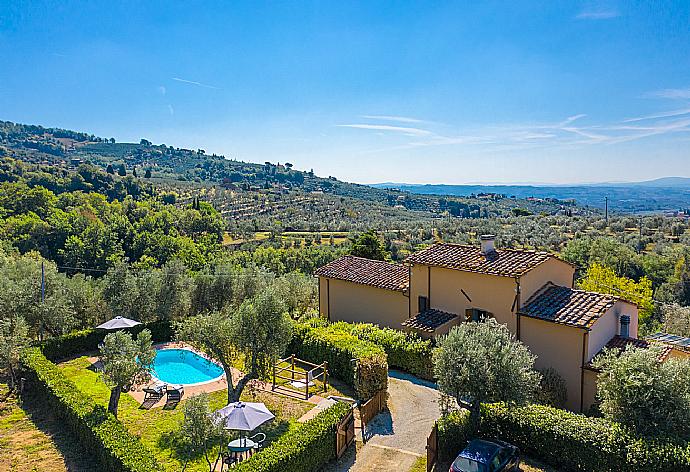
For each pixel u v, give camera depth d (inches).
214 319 786.8
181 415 746.8
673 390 531.5
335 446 618.5
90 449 613.3
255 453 568.4
